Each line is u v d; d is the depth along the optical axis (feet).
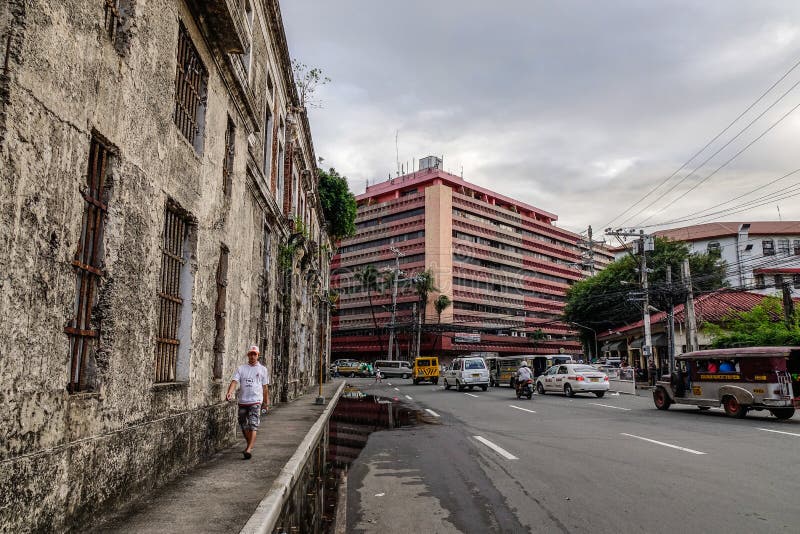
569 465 28.32
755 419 50.24
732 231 227.20
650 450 32.53
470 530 17.83
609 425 45.60
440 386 126.62
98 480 17.13
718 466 27.45
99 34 17.25
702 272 157.48
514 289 323.98
